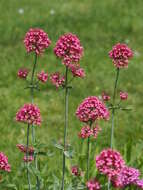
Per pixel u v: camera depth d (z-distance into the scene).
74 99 9.88
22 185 6.07
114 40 13.46
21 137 8.34
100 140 8.02
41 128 8.77
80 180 5.47
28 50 5.20
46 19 14.95
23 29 14.24
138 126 8.75
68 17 15.21
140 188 5.18
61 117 9.23
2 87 10.66
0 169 5.06
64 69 11.42
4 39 13.65
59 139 8.27
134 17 15.30
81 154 6.64
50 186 5.70
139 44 13.27
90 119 4.84
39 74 5.31
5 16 15.34
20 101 9.93
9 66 11.69
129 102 9.91
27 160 4.96
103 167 4.21
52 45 12.87
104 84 10.70
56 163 7.03
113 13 15.66
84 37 13.64
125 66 5.24
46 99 10.05
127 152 6.73
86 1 16.84
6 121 8.98
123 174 5.11
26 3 16.61
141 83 10.86
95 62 11.89
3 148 7.92
